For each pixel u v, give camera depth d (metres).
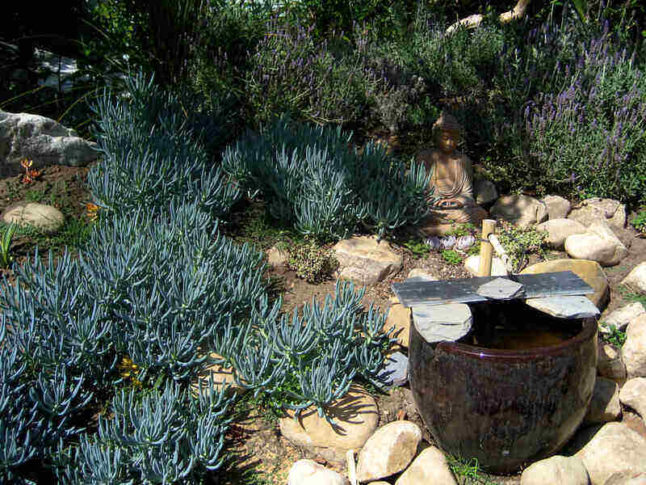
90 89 6.90
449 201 5.41
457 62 6.84
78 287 3.85
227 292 4.09
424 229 5.30
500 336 3.74
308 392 3.49
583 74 6.08
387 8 8.01
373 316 4.24
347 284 4.74
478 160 6.15
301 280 4.77
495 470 3.42
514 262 4.89
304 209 4.98
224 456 3.36
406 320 4.27
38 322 3.72
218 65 6.55
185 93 6.25
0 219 5.05
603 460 3.36
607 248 4.91
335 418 3.58
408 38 7.62
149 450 3.17
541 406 3.09
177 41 6.38
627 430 3.51
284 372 3.63
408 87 6.68
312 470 3.27
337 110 6.52
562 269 4.61
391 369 3.94
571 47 6.59
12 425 3.21
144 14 6.35
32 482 3.06
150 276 4.08
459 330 3.20
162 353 3.83
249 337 3.88
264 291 4.51
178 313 3.90
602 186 5.53
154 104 5.94
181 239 4.50
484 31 7.23
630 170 5.54
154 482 3.12
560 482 3.17
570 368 3.08
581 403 3.22
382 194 5.04
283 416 3.66
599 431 3.55
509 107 6.31
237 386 3.72
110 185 5.01
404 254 5.03
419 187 5.05
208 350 3.97
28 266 4.04
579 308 3.29
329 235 5.11
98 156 5.95
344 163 5.24
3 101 6.88
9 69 7.12
